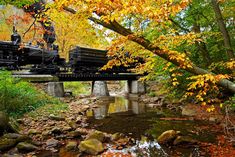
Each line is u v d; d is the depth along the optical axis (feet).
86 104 54.60
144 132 29.55
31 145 22.30
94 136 25.17
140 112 45.70
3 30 70.85
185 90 48.01
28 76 54.80
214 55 42.14
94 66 74.95
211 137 25.67
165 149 22.79
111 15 13.88
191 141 23.71
